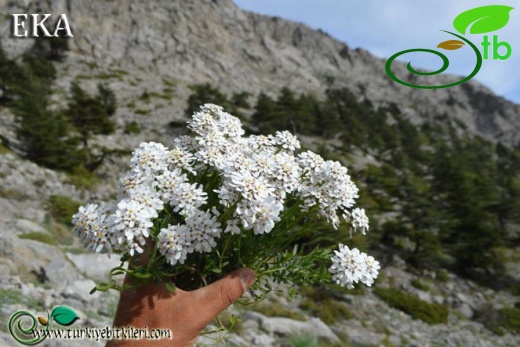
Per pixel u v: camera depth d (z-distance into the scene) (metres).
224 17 111.31
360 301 20.44
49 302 7.24
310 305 16.88
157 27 95.44
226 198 1.96
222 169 2.16
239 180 1.94
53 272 9.33
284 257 2.37
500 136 138.62
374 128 86.12
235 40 109.00
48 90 52.56
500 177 66.06
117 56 83.50
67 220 19.27
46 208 20.47
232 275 2.20
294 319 13.27
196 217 1.97
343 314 17.95
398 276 26.73
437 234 32.62
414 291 24.80
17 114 34.41
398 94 138.88
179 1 104.19
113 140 40.88
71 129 36.56
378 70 147.50
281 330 10.98
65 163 28.88
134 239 1.90
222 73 92.81
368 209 31.83
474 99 151.50
